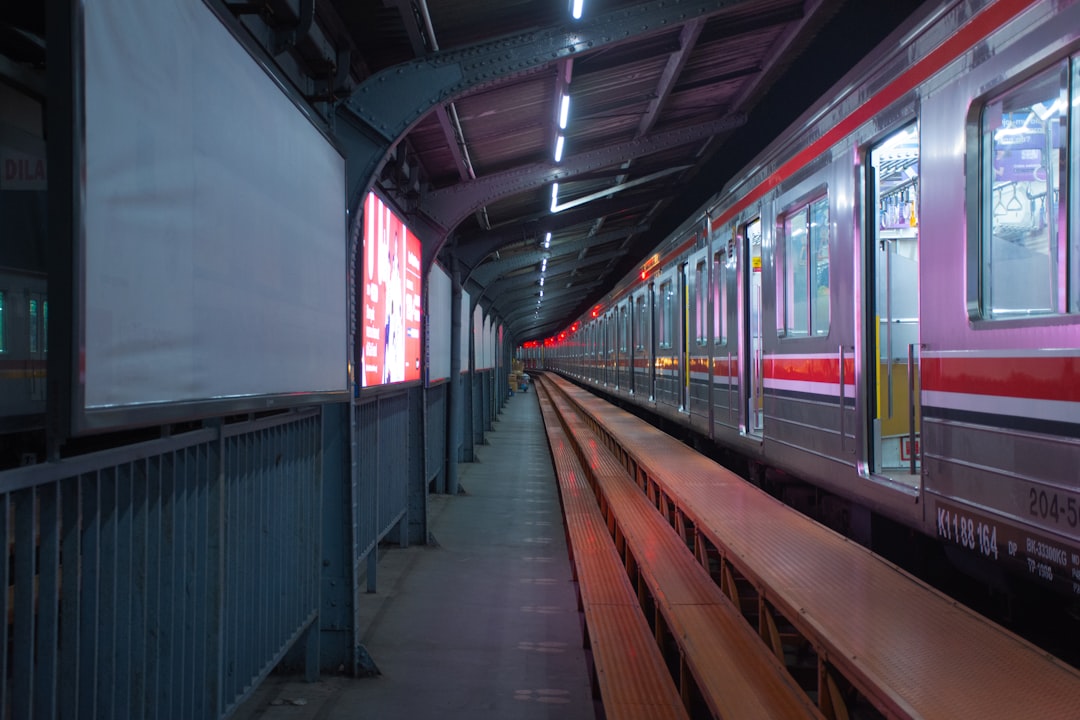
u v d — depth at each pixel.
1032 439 3.35
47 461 1.76
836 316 5.31
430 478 8.09
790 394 6.25
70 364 1.59
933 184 4.13
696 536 5.50
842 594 3.43
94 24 1.65
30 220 1.97
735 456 9.71
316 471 3.94
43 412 1.99
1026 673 2.55
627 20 4.49
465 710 3.61
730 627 3.67
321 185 3.50
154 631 2.22
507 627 4.78
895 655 2.71
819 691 3.04
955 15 3.94
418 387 6.99
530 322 37.72
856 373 5.00
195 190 2.17
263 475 3.16
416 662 4.22
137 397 1.86
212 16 2.29
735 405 7.95
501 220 10.08
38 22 1.92
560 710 3.62
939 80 4.07
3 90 1.88
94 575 1.96
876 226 4.95
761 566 3.91
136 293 1.85
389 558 6.46
